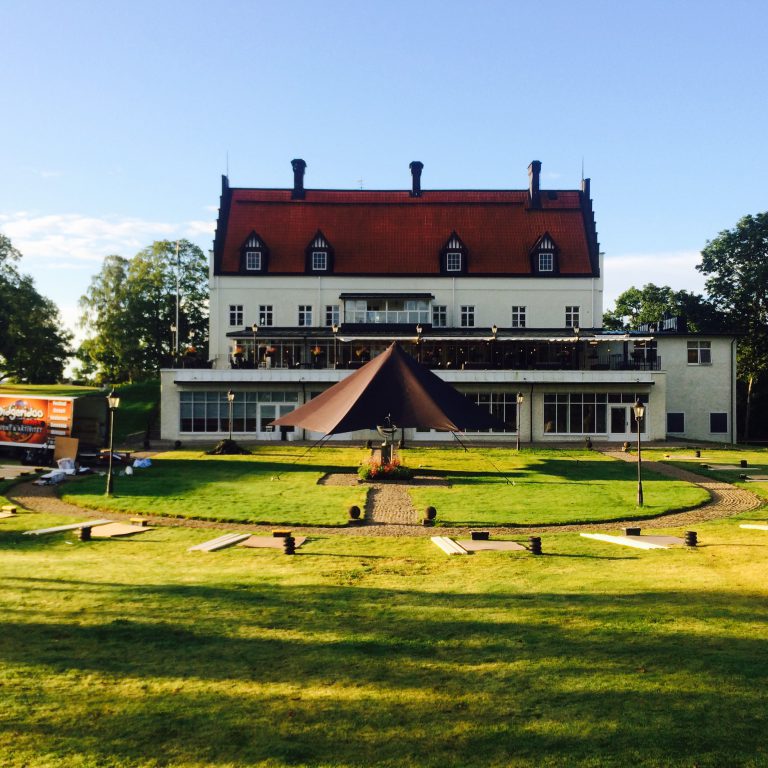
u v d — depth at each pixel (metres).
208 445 44.03
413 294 54.69
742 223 64.50
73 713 7.91
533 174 61.78
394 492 26.27
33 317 60.62
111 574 14.15
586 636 10.49
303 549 17.31
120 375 73.25
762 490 27.28
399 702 8.29
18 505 23.08
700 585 13.62
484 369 49.06
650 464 35.22
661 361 51.88
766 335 65.81
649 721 7.82
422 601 12.42
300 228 59.88
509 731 7.61
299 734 7.52
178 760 6.98
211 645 10.04
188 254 73.06
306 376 47.78
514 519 21.34
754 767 6.93
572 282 57.62
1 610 11.48
